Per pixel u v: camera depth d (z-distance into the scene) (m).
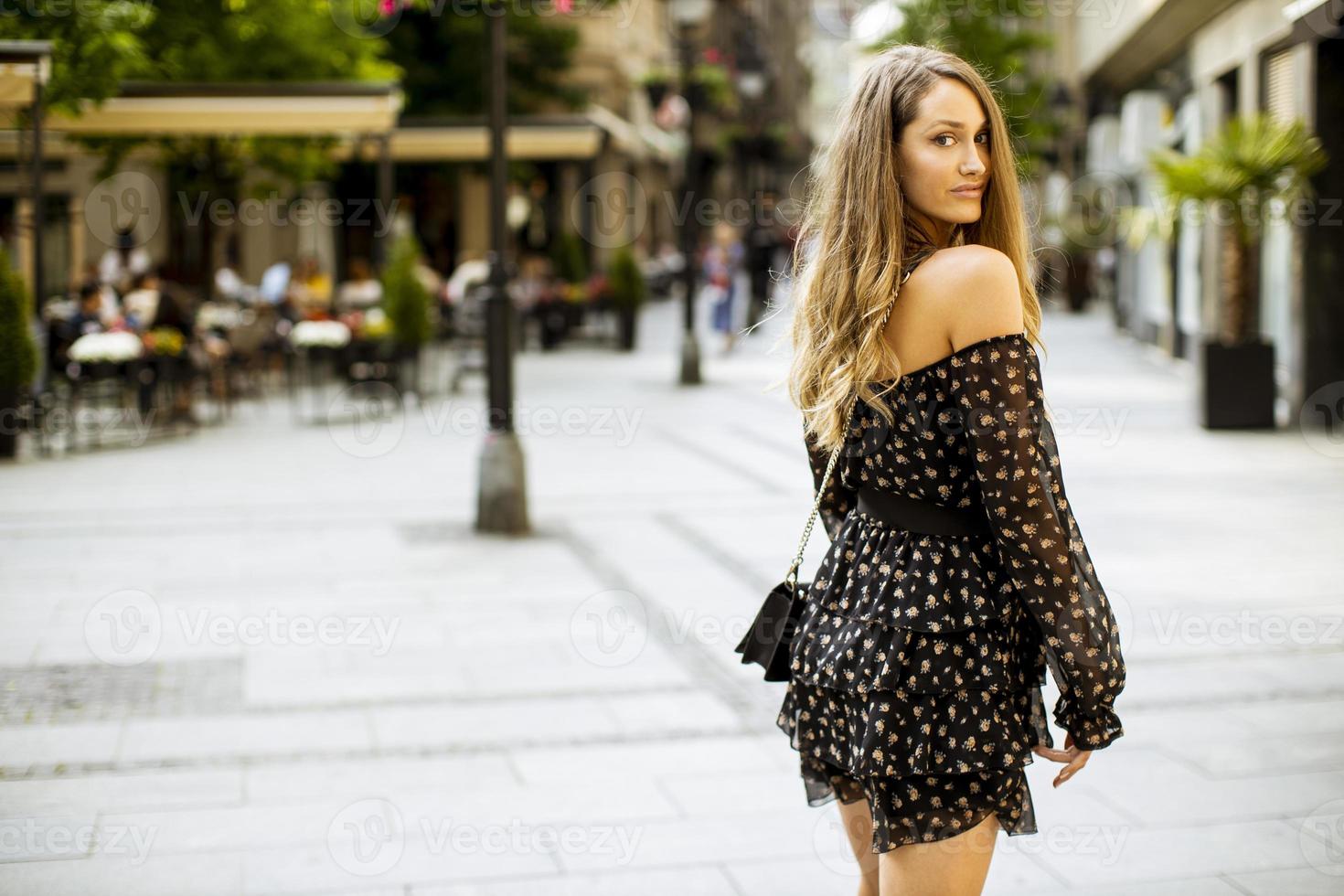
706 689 5.56
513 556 8.13
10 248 19.83
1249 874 3.75
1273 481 10.05
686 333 17.80
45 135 15.88
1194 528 8.42
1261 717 5.05
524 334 23.44
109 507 9.69
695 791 4.46
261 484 10.73
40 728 5.09
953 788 2.29
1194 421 12.97
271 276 19.20
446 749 4.88
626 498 10.06
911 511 2.35
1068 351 20.97
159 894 3.69
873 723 2.28
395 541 8.55
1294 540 8.03
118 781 4.56
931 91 2.34
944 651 2.28
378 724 5.15
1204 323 16.17
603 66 37.50
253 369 16.73
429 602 7.05
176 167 19.30
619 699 5.44
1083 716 2.26
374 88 14.66
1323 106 12.31
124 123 14.69
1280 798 4.29
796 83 89.38
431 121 21.41
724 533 8.80
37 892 3.69
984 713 2.27
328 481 10.89
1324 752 4.68
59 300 21.36
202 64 16.34
